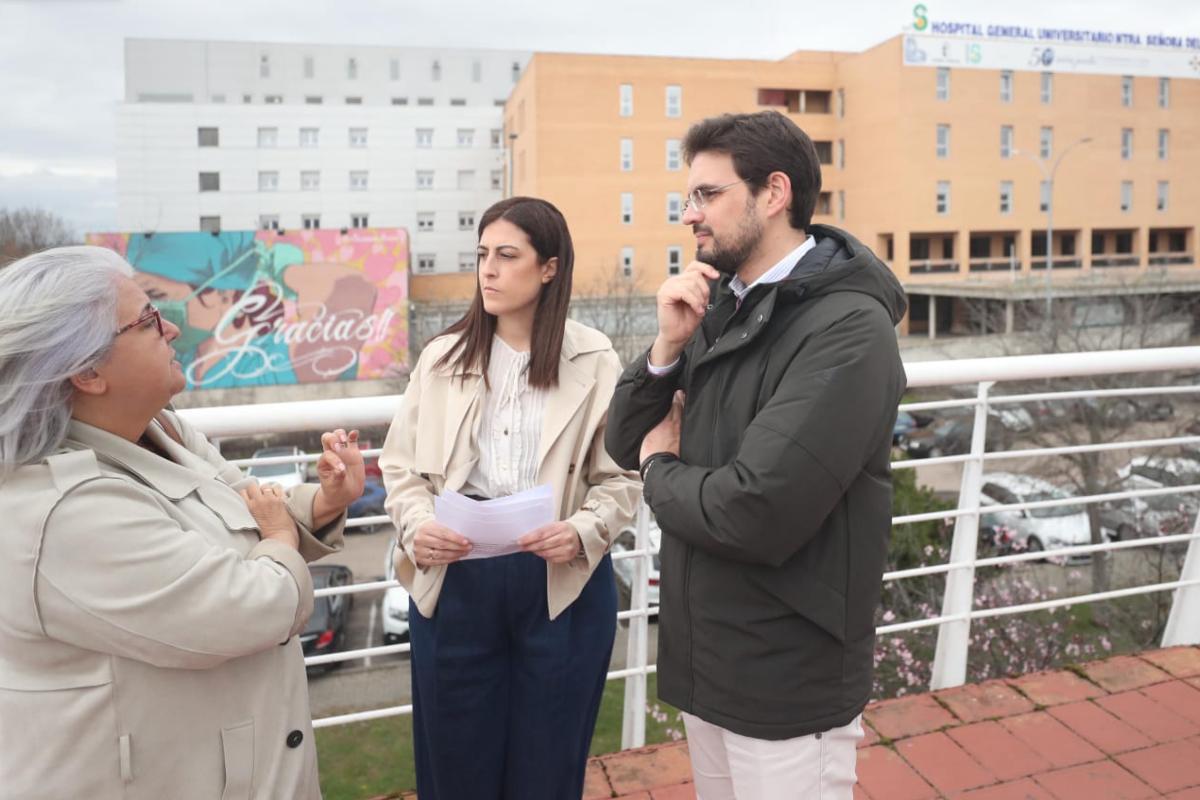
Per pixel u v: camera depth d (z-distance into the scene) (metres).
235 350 34.97
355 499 1.49
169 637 1.14
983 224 44.03
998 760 2.33
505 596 1.75
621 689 9.20
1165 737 2.40
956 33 45.00
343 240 35.59
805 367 1.31
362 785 6.95
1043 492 14.01
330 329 35.62
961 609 2.82
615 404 1.61
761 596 1.40
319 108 54.59
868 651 1.46
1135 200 46.56
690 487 1.38
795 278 1.38
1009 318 35.75
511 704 1.83
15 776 1.15
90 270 1.15
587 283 43.31
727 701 1.45
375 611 14.42
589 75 42.88
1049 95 44.41
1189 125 46.94
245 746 1.27
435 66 72.00
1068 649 8.95
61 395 1.14
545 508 1.64
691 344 1.59
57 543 1.10
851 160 46.09
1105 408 14.07
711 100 44.44
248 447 26.50
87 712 1.14
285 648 1.35
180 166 53.84
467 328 1.85
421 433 1.83
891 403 1.34
